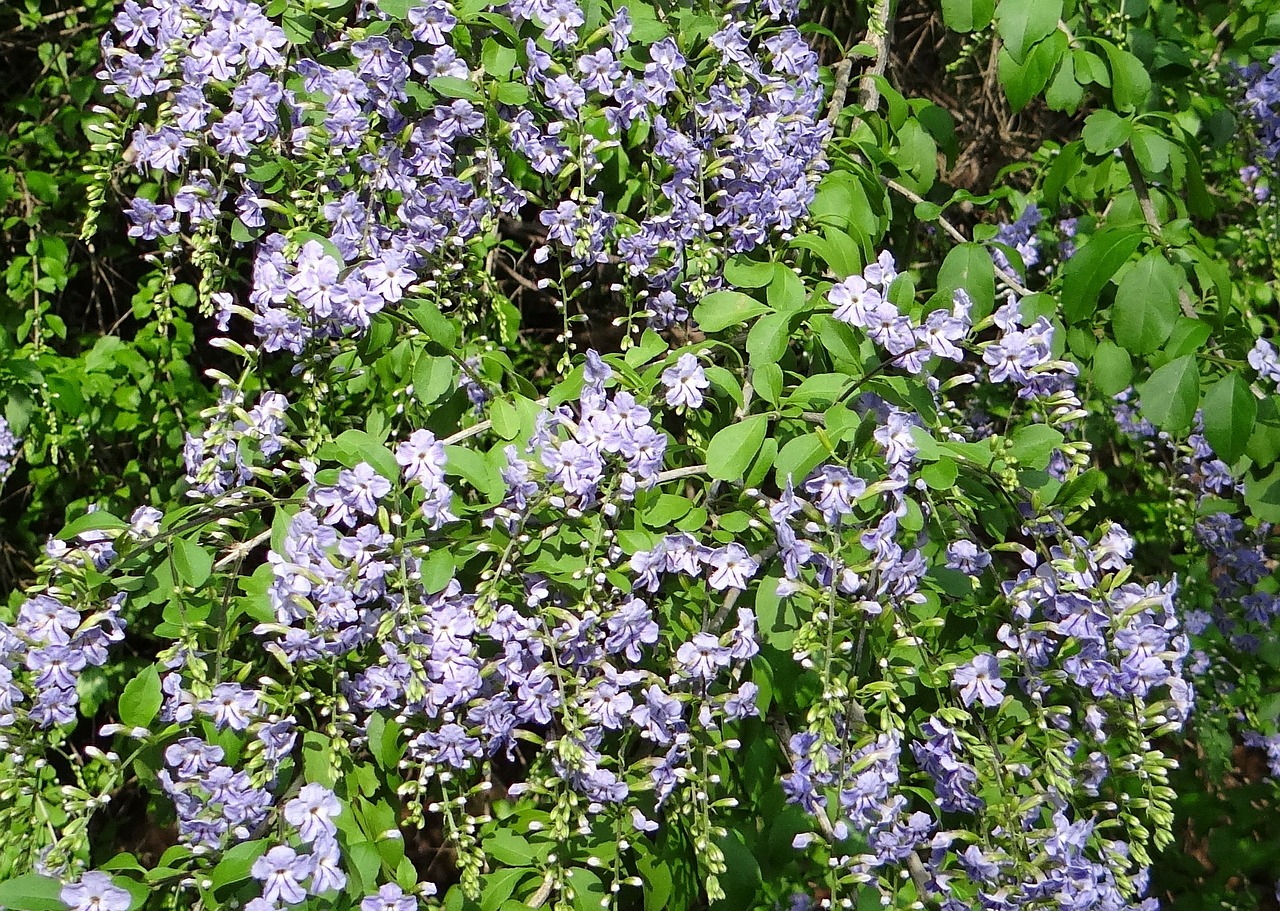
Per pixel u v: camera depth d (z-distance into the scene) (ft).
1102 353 1.73
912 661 1.49
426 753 1.46
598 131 1.67
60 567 1.41
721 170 1.64
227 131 1.57
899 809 1.43
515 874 1.47
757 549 1.56
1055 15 1.61
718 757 1.55
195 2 1.62
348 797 1.44
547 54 1.63
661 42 1.63
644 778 1.49
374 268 1.51
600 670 1.48
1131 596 1.47
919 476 1.46
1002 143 2.51
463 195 1.63
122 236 2.55
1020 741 1.47
